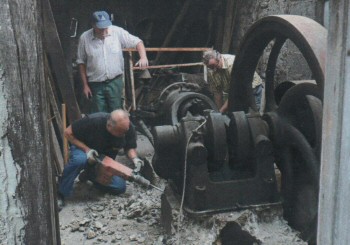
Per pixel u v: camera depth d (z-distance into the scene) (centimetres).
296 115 288
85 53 461
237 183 273
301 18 272
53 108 423
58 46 421
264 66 554
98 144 364
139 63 473
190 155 264
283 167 290
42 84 112
